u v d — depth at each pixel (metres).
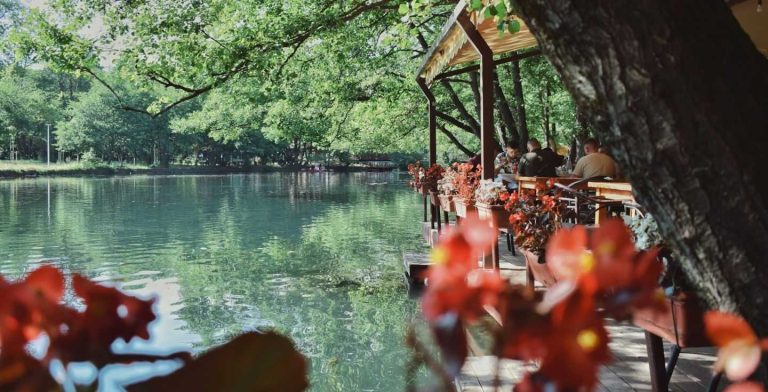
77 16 14.61
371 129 24.61
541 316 0.90
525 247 4.68
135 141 75.06
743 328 0.93
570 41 1.58
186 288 10.45
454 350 0.90
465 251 0.93
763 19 5.84
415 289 9.95
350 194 35.09
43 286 0.91
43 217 22.25
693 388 3.98
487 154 8.02
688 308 2.71
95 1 14.53
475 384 3.97
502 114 18.95
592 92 1.59
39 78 84.19
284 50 16.52
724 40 1.56
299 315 8.62
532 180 8.42
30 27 14.33
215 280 11.15
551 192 6.61
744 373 0.91
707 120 1.53
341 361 6.47
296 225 19.81
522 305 0.91
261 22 15.34
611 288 0.92
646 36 1.52
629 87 1.54
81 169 65.50
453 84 23.47
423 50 21.23
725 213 1.57
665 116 1.54
